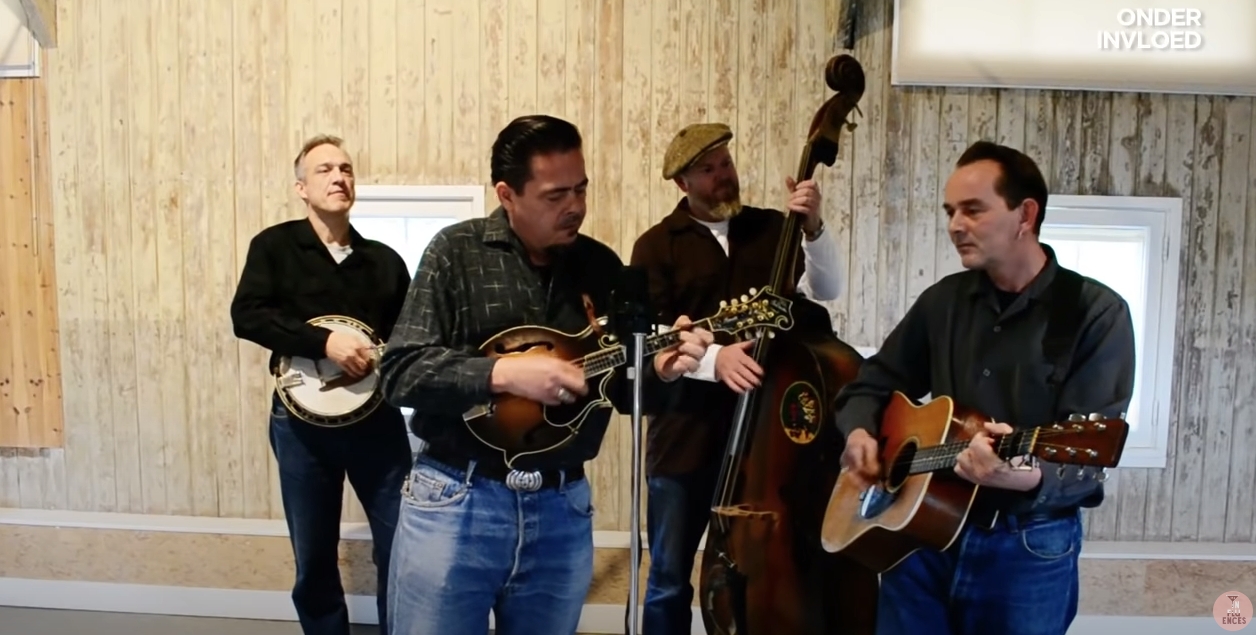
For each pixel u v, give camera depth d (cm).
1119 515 314
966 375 189
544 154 162
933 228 309
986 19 299
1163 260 306
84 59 323
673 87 310
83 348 332
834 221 310
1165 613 300
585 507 182
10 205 330
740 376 211
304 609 272
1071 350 177
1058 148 306
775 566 218
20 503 339
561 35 312
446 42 315
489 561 172
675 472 238
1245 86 298
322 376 261
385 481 269
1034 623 182
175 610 324
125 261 328
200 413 331
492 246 174
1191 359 311
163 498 334
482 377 161
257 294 260
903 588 197
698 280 234
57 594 327
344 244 273
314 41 318
